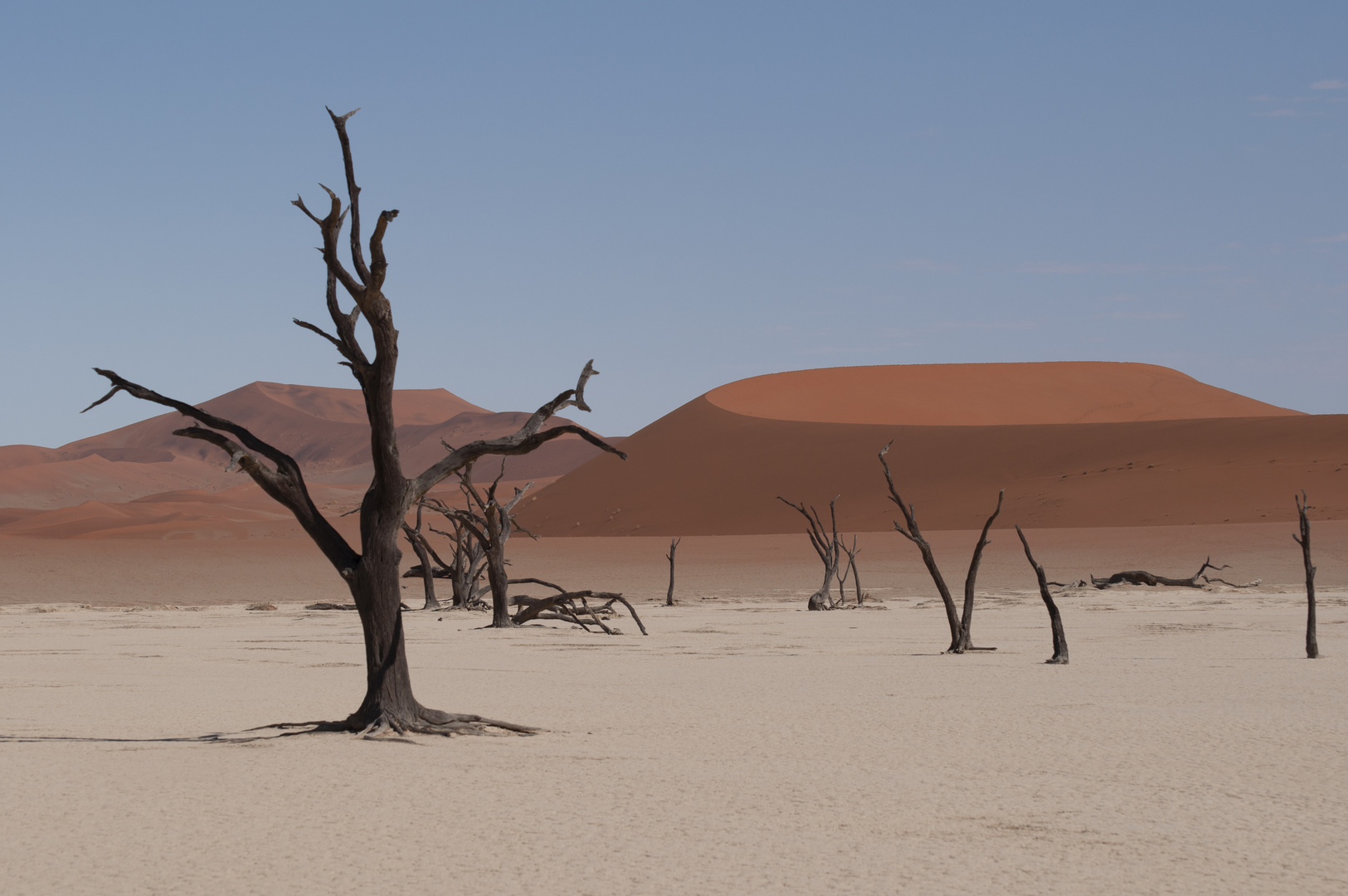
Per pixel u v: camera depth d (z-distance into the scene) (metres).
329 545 13.66
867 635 30.91
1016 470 106.12
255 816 9.30
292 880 7.45
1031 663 22.55
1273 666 21.27
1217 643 26.73
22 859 7.98
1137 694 17.20
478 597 47.16
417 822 9.06
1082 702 16.41
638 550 72.94
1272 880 7.43
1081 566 59.75
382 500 13.61
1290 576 54.78
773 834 8.67
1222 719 14.52
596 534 116.81
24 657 25.00
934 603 46.78
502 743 12.99
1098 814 9.31
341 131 12.80
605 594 33.62
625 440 147.12
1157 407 152.50
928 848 8.26
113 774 11.03
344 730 13.59
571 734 13.60
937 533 78.12
